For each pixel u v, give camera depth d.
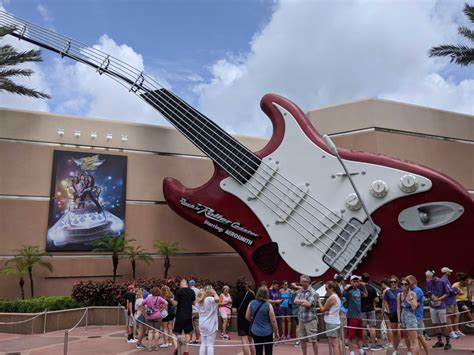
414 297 9.22
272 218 18.14
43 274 20.36
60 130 21.69
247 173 18.83
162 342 12.93
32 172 21.02
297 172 18.28
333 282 9.30
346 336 10.26
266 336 8.25
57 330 16.67
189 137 20.44
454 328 12.19
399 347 10.82
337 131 22.83
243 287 9.38
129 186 22.42
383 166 16.84
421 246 15.88
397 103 22.81
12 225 20.31
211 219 19.00
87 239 21.11
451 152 23.55
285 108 19.28
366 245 16.31
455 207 15.69
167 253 21.62
